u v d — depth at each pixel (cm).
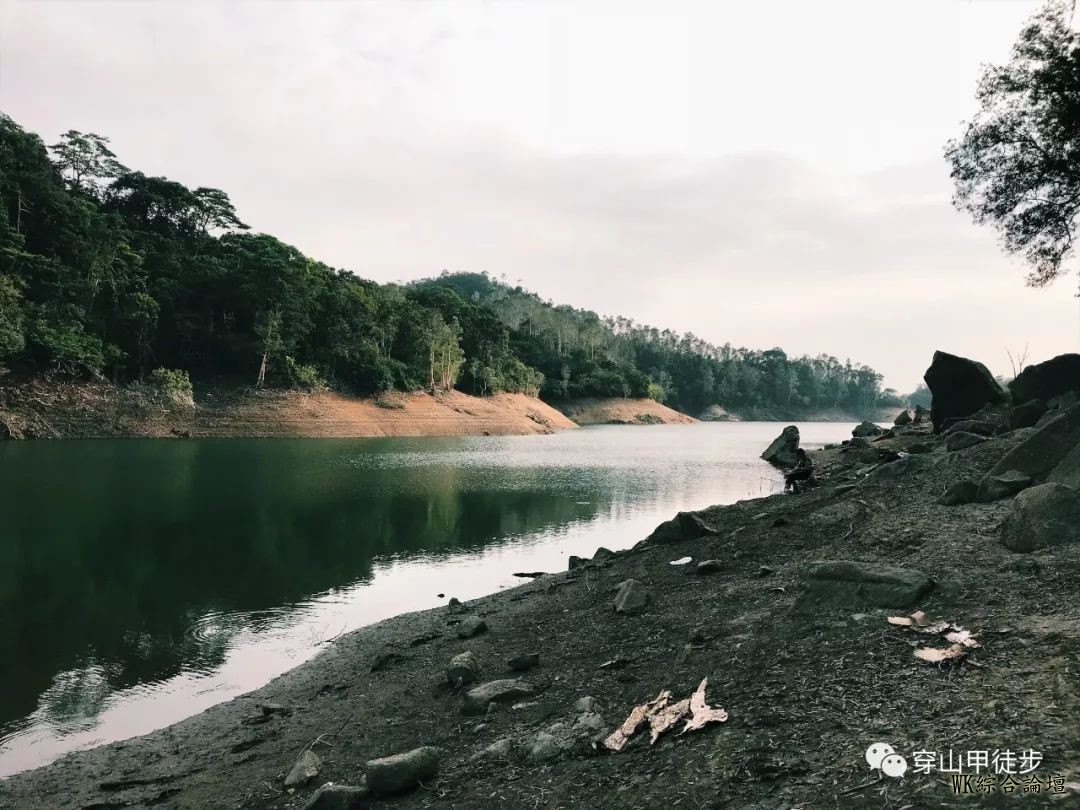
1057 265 1977
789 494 1580
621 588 980
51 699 892
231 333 8519
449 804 460
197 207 10212
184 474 3528
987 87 1919
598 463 4681
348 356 9006
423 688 781
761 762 390
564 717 583
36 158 7938
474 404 10406
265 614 1265
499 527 2189
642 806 383
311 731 706
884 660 488
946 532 823
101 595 1390
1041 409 1614
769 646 594
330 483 3297
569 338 17100
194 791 592
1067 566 591
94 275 7219
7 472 3425
